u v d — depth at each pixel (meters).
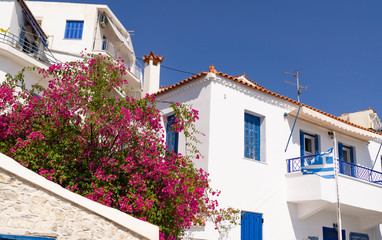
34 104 8.88
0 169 6.25
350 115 27.31
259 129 13.77
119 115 8.53
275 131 13.95
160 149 9.30
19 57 15.80
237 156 12.45
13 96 8.98
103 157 8.55
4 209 6.11
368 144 18.14
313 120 14.95
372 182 14.81
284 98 14.35
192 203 9.23
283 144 14.09
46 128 8.57
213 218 11.13
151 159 8.90
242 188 12.27
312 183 12.80
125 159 8.59
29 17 20.17
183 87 13.62
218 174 11.73
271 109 14.06
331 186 12.78
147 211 8.20
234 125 12.68
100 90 9.05
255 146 13.45
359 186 13.82
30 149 8.11
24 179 6.38
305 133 15.37
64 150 8.58
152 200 8.36
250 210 12.28
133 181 8.39
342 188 13.16
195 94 13.05
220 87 12.65
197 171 10.11
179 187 9.10
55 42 25.28
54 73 9.30
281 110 14.41
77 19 25.95
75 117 8.93
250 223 12.18
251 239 12.03
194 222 9.95
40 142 8.31
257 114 13.64
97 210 6.90
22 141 8.16
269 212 12.84
